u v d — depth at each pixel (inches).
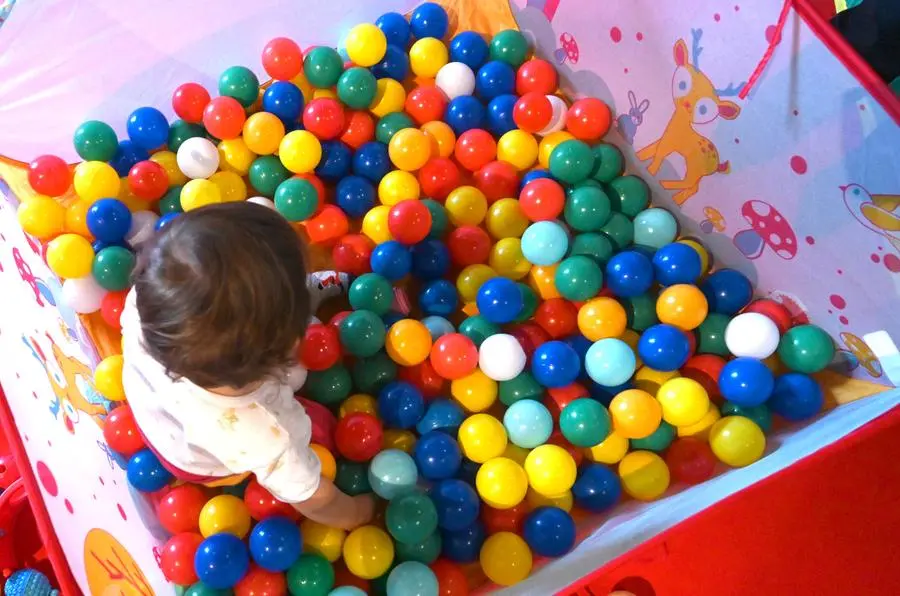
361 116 71.0
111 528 50.4
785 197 55.2
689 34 56.0
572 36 69.7
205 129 71.2
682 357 58.2
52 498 45.3
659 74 61.6
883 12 59.0
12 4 58.2
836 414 55.4
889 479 61.3
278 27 72.2
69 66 64.5
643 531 46.1
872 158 46.6
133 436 55.6
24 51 61.5
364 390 59.4
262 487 52.7
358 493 54.8
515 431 56.6
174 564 50.9
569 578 44.6
